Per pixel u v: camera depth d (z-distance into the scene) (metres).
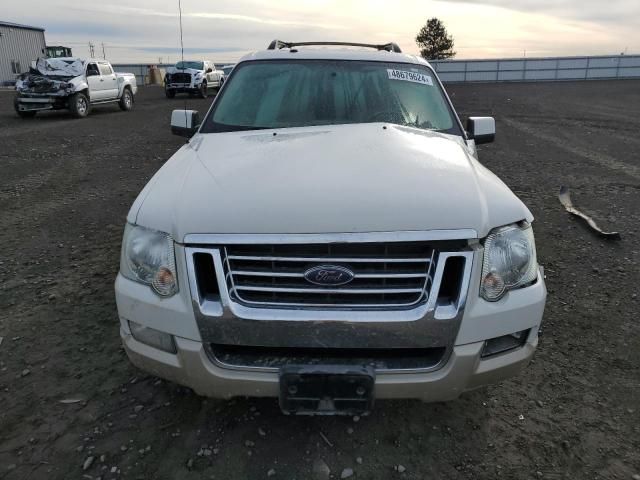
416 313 2.00
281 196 2.13
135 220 2.28
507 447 2.43
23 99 15.75
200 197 2.19
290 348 2.08
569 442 2.46
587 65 46.81
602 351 3.21
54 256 4.66
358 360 2.07
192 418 2.58
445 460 2.35
